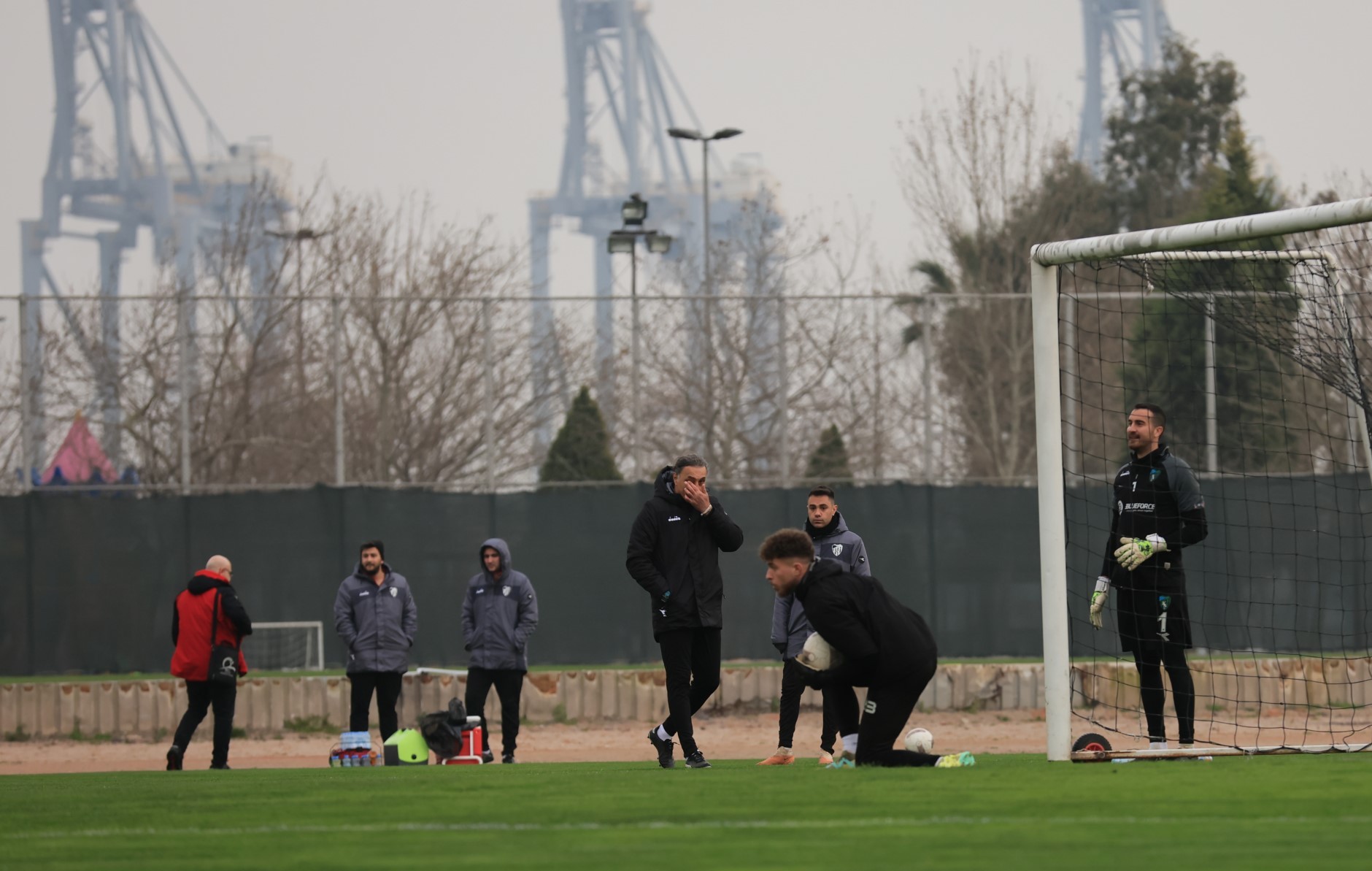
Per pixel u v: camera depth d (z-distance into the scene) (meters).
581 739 39.19
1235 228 19.69
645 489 47.06
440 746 29.33
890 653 17.50
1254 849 11.15
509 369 49.62
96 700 40.22
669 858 11.07
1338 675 42.38
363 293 74.88
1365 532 46.62
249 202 81.56
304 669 45.31
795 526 46.72
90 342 48.66
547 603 46.34
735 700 42.06
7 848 12.55
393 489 46.22
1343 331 26.67
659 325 49.59
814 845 11.63
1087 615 43.78
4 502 45.19
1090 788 15.14
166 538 45.72
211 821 14.34
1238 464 49.41
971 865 10.52
